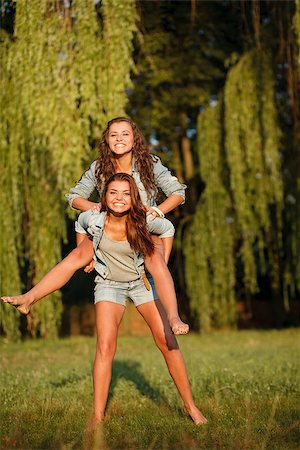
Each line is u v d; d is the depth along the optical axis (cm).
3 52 1131
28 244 1444
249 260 1797
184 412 591
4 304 1391
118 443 464
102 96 1088
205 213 1809
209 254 1808
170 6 1894
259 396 670
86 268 577
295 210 1767
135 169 583
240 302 2541
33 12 1050
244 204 1612
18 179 1320
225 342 1692
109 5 1083
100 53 1084
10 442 462
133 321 2380
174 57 1956
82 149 1110
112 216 539
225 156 1705
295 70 1575
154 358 1209
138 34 1159
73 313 2417
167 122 2105
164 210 565
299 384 747
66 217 1555
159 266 538
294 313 2453
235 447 445
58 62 1072
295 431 494
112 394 727
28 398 683
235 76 1577
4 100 1205
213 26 1919
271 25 1658
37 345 1653
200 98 2011
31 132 1187
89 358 1268
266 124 1557
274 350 1383
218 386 745
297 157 1736
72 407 612
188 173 2139
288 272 1856
